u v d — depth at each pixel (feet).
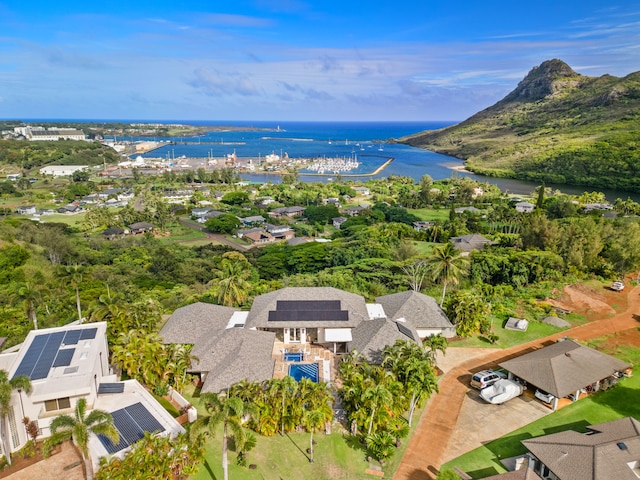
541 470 105.40
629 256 249.14
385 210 549.95
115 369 155.12
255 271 318.24
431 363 136.98
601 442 102.37
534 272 250.16
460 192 643.86
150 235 451.12
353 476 108.47
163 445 102.53
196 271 321.52
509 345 177.37
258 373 137.59
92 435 109.29
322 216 539.29
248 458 112.47
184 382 140.67
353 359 140.87
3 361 132.26
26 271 277.44
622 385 146.82
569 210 467.11
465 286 252.62
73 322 190.90
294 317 172.24
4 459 104.17
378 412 117.70
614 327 191.31
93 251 374.22
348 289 244.42
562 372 137.80
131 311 170.50
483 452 116.16
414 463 112.88
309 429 117.19
